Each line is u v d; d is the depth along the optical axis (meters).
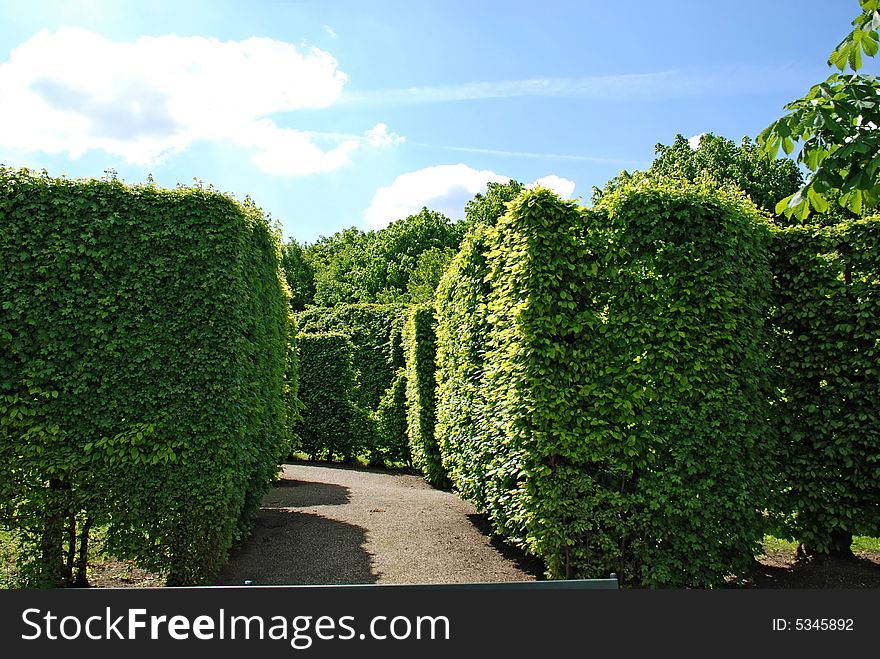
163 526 5.58
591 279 5.85
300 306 40.06
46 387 5.57
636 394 5.56
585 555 5.49
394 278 38.09
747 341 5.89
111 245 5.77
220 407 5.75
